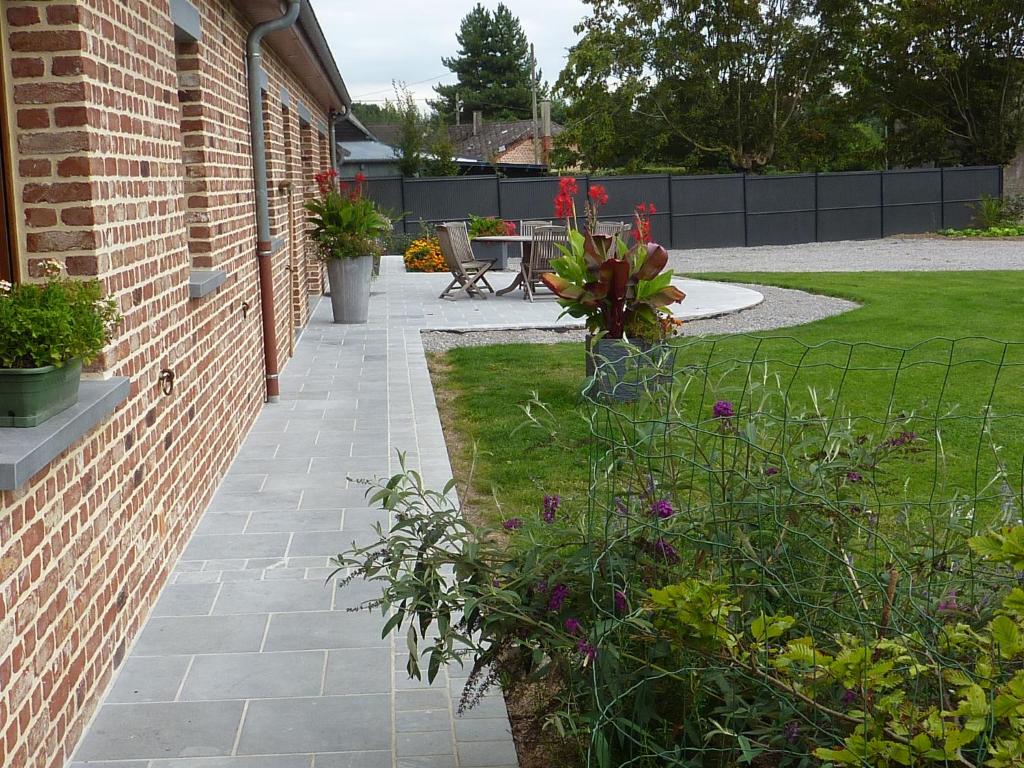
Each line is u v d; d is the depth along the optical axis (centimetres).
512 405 798
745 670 230
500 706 334
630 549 267
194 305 520
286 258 1017
